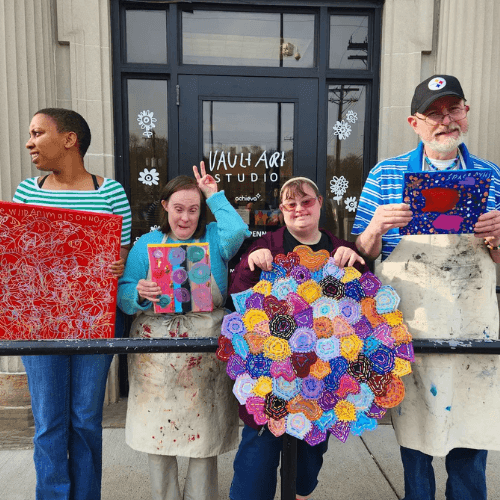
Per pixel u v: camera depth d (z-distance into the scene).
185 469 2.40
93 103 2.86
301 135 3.14
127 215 1.89
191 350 1.32
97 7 2.80
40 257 1.45
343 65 3.12
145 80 3.06
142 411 1.68
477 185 1.30
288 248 1.64
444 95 1.49
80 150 1.78
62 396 1.74
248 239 3.20
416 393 1.56
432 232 1.39
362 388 1.31
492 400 1.54
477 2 2.86
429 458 1.72
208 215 3.08
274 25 3.06
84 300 1.50
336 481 2.29
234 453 2.58
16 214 1.40
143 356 1.67
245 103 3.10
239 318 1.32
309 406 1.31
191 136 3.09
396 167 1.68
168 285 1.60
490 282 1.53
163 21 3.00
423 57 3.00
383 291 1.35
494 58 2.92
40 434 1.72
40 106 2.77
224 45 3.06
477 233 1.38
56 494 1.77
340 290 1.35
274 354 1.31
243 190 3.18
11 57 2.61
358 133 3.18
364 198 1.72
